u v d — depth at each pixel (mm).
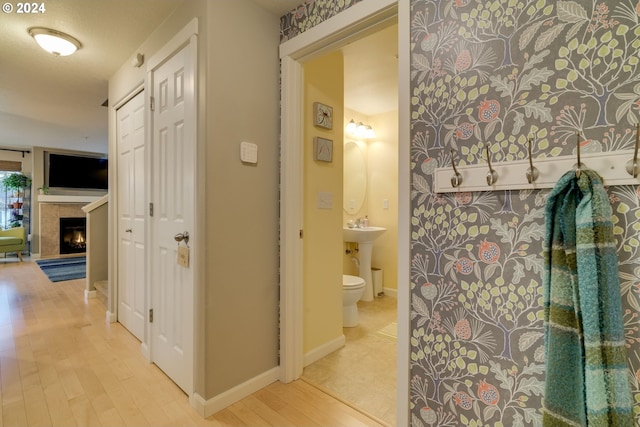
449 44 1207
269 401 1711
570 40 966
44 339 2447
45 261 5875
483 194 1137
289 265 1888
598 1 923
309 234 2129
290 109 1872
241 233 1733
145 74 2182
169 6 1830
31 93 3252
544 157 1010
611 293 853
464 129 1173
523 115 1050
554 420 910
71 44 2172
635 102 874
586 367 859
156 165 2043
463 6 1175
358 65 2570
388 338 2541
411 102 1306
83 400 1688
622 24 889
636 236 881
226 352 1667
